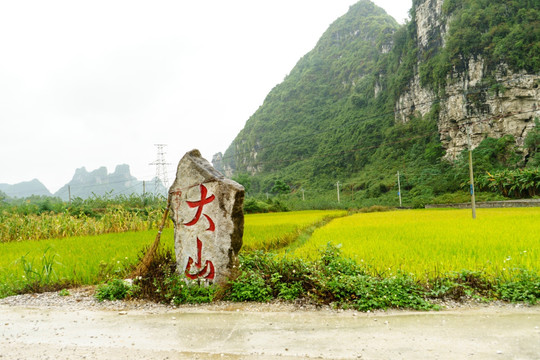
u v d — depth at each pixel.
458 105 72.94
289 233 13.71
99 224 18.75
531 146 59.59
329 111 132.62
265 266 6.79
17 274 7.83
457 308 5.38
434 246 9.51
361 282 5.82
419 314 5.14
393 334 4.42
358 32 153.38
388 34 126.62
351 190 83.69
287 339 4.38
